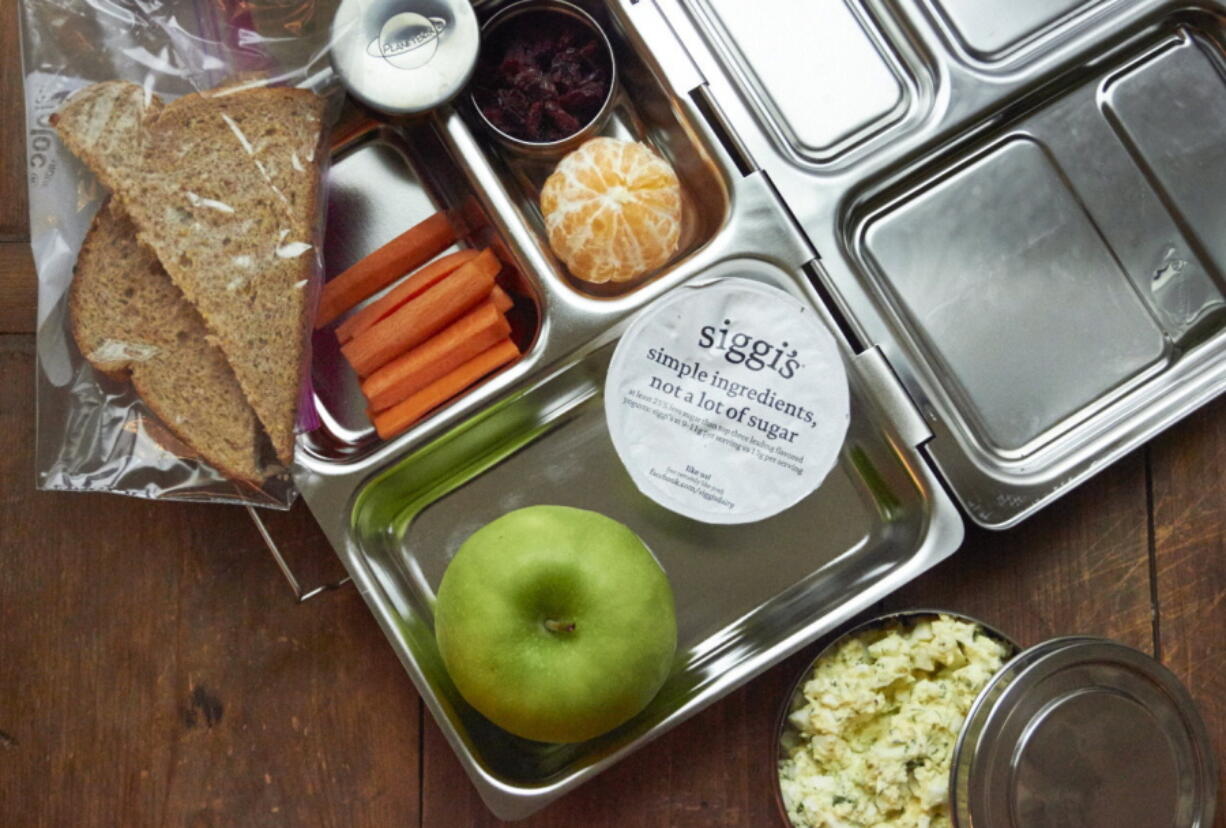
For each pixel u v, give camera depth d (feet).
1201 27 3.75
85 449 3.41
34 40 3.34
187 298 3.32
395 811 3.72
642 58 3.56
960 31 3.69
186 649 3.72
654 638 3.10
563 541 3.07
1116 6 3.69
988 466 3.51
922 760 3.46
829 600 3.65
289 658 3.73
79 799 3.68
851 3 3.72
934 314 3.68
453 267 3.63
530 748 3.57
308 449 3.56
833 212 3.57
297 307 3.39
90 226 3.34
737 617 3.69
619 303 3.48
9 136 3.69
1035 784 3.12
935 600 3.76
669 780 3.71
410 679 3.73
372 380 3.56
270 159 3.39
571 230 3.53
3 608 3.70
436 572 3.71
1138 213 3.71
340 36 3.40
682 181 3.84
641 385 3.50
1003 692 3.11
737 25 3.71
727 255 3.50
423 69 3.39
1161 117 3.75
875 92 3.71
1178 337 3.68
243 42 3.43
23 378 3.72
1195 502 3.77
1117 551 3.76
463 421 3.46
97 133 3.29
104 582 3.72
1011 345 3.67
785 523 3.73
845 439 3.74
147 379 3.36
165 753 3.70
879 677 3.45
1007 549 3.76
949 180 3.75
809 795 3.45
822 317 3.51
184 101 3.34
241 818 3.70
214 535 3.75
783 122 3.70
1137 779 3.15
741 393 3.51
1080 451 3.54
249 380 3.34
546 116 3.68
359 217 3.80
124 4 3.38
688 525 3.73
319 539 3.75
